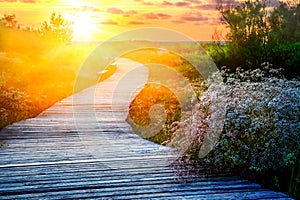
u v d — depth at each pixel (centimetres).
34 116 941
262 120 485
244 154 484
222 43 1248
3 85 1090
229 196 418
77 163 541
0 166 524
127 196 417
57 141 686
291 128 479
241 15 1188
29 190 433
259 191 434
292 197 419
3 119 829
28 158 567
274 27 1218
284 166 477
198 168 499
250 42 1159
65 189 437
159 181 464
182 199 409
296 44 1123
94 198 411
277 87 558
